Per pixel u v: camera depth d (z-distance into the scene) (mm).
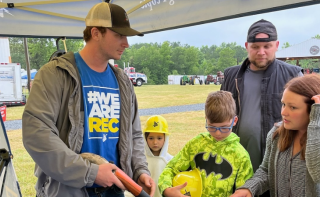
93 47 1312
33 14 2602
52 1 2535
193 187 1450
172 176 1583
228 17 1938
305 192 1175
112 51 1301
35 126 1118
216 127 1462
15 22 2537
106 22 1244
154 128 2080
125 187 1195
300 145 1220
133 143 1567
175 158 1647
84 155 1200
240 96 1822
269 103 1708
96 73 1351
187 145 1623
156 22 2475
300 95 1139
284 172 1272
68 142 1217
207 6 2059
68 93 1240
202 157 1546
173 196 1399
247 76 1857
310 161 1097
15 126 4805
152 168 2119
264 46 1672
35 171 1317
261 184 1382
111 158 1378
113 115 1380
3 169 1090
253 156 1745
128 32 1245
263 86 1737
